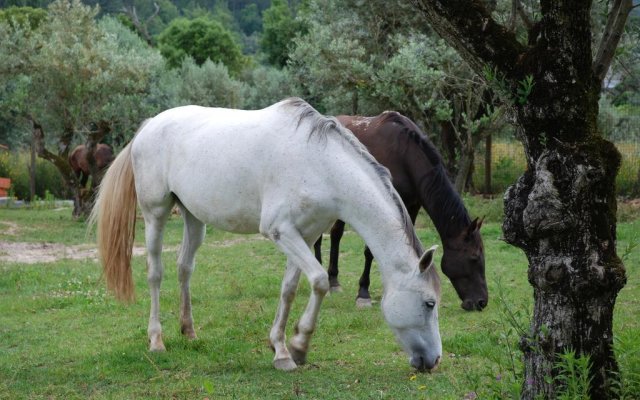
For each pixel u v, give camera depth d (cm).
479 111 1488
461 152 1408
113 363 570
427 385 495
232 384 507
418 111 1452
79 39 1753
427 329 484
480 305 695
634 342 392
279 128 531
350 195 505
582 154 351
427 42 1401
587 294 354
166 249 1345
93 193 1817
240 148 540
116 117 1725
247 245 1346
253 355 584
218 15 6494
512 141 1970
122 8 4775
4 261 1218
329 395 480
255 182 534
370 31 1594
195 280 988
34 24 3238
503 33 360
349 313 741
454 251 695
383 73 1328
